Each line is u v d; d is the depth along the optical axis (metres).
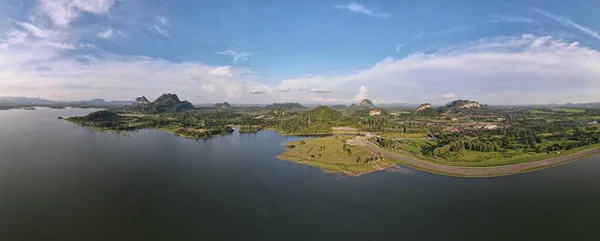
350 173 161.50
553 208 117.38
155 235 93.75
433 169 168.88
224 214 109.25
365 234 96.69
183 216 107.25
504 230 100.81
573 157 196.50
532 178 154.50
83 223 100.06
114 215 106.69
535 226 103.56
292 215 109.38
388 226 102.25
